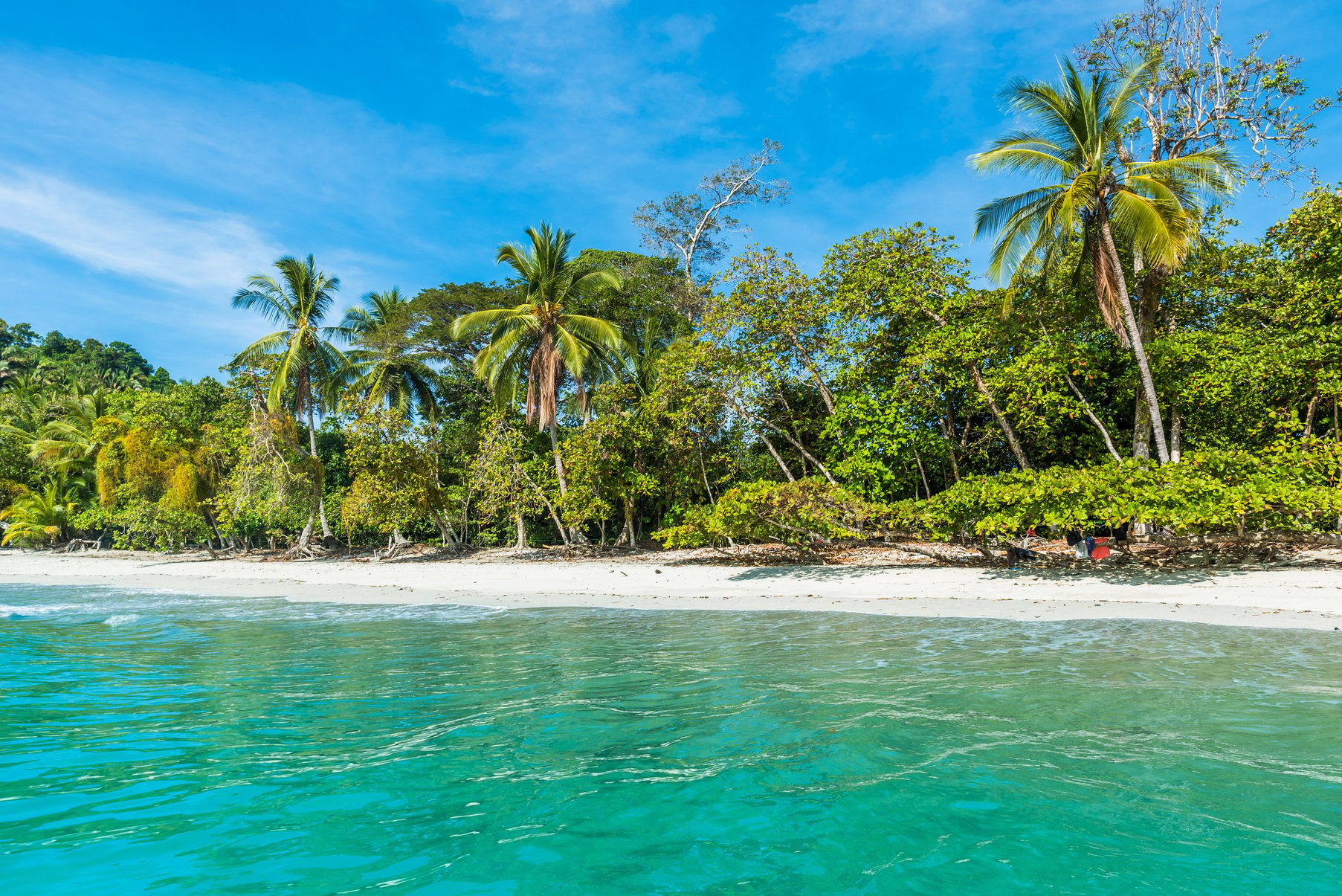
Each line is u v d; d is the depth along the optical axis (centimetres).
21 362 6956
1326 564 1354
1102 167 1703
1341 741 472
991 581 1400
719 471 2664
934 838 350
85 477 4194
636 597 1462
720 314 2262
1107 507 1286
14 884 314
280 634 1031
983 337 1850
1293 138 1922
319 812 392
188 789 426
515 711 592
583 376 2698
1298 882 302
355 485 2594
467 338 3228
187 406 3478
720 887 307
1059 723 522
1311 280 1783
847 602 1276
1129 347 1903
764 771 443
